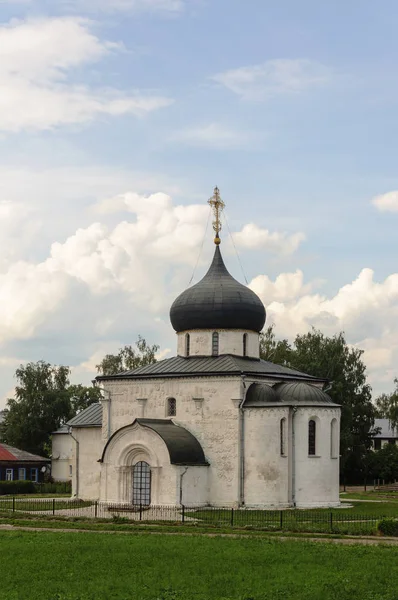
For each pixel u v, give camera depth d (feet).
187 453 250.57
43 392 453.17
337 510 238.48
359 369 422.41
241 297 275.80
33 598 109.29
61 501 275.39
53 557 140.87
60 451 428.15
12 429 448.65
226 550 147.54
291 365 413.80
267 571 127.13
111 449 256.93
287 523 196.44
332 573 124.88
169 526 192.03
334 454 257.55
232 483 251.80
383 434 547.90
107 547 151.64
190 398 262.06
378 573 124.36
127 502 252.01
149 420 257.96
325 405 255.50
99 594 112.27
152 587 116.78
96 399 497.46
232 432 254.06
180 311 278.26
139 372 274.77
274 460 248.32
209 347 274.57
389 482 424.46
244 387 257.14
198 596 110.52
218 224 289.74
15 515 217.77
